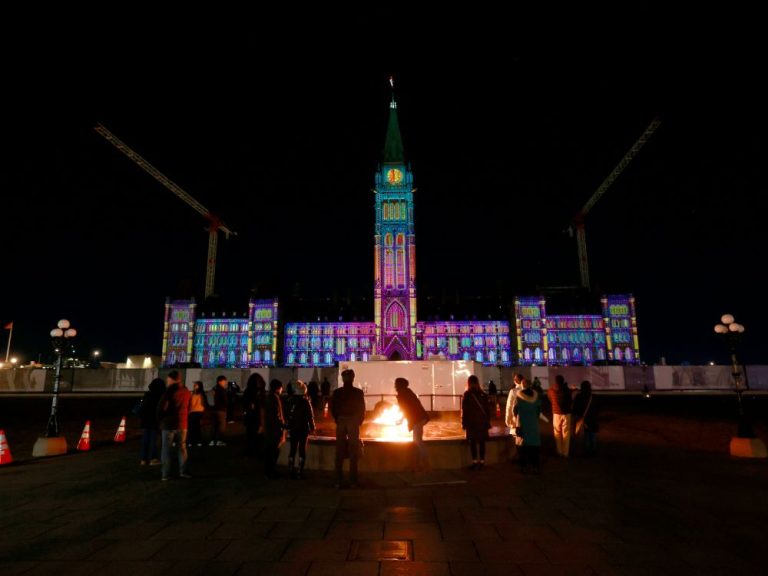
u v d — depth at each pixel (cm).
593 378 5359
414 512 943
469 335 11581
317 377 4994
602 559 704
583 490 1127
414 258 11812
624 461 1552
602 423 2805
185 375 5231
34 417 3266
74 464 1537
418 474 1319
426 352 11562
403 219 11981
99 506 996
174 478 1283
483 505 994
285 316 11944
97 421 3038
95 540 784
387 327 11500
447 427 2155
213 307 11956
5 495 1097
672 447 1912
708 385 5312
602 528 846
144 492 1122
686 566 679
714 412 3312
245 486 1184
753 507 983
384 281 11706
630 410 3512
